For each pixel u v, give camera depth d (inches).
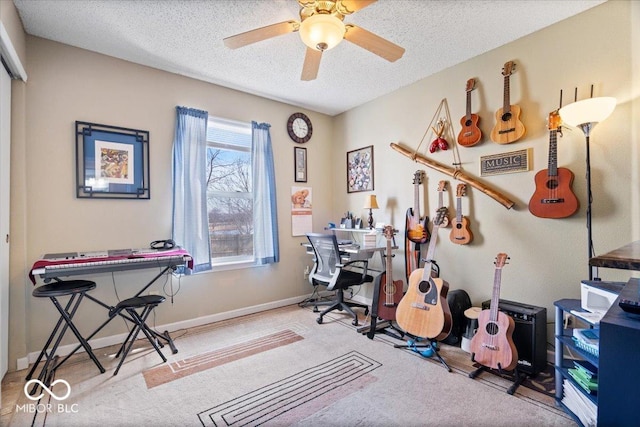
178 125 122.1
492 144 109.0
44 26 91.9
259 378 84.8
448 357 97.0
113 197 109.7
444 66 120.9
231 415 69.3
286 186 158.4
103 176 107.8
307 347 104.7
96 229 106.7
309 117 168.6
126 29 94.0
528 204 100.2
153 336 104.3
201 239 126.0
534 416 68.3
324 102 158.1
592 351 61.2
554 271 94.7
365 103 158.4
